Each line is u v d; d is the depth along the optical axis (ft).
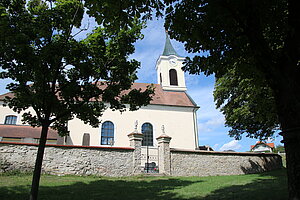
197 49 24.41
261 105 31.63
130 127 81.82
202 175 53.88
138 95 31.96
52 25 26.08
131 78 32.30
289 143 15.53
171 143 83.51
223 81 61.52
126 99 32.01
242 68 24.09
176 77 103.40
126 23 22.03
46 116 25.64
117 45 29.53
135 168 49.16
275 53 18.78
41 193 28.89
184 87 101.30
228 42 22.94
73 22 28.14
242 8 18.42
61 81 28.19
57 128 32.68
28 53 23.95
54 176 42.47
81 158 46.75
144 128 83.46
